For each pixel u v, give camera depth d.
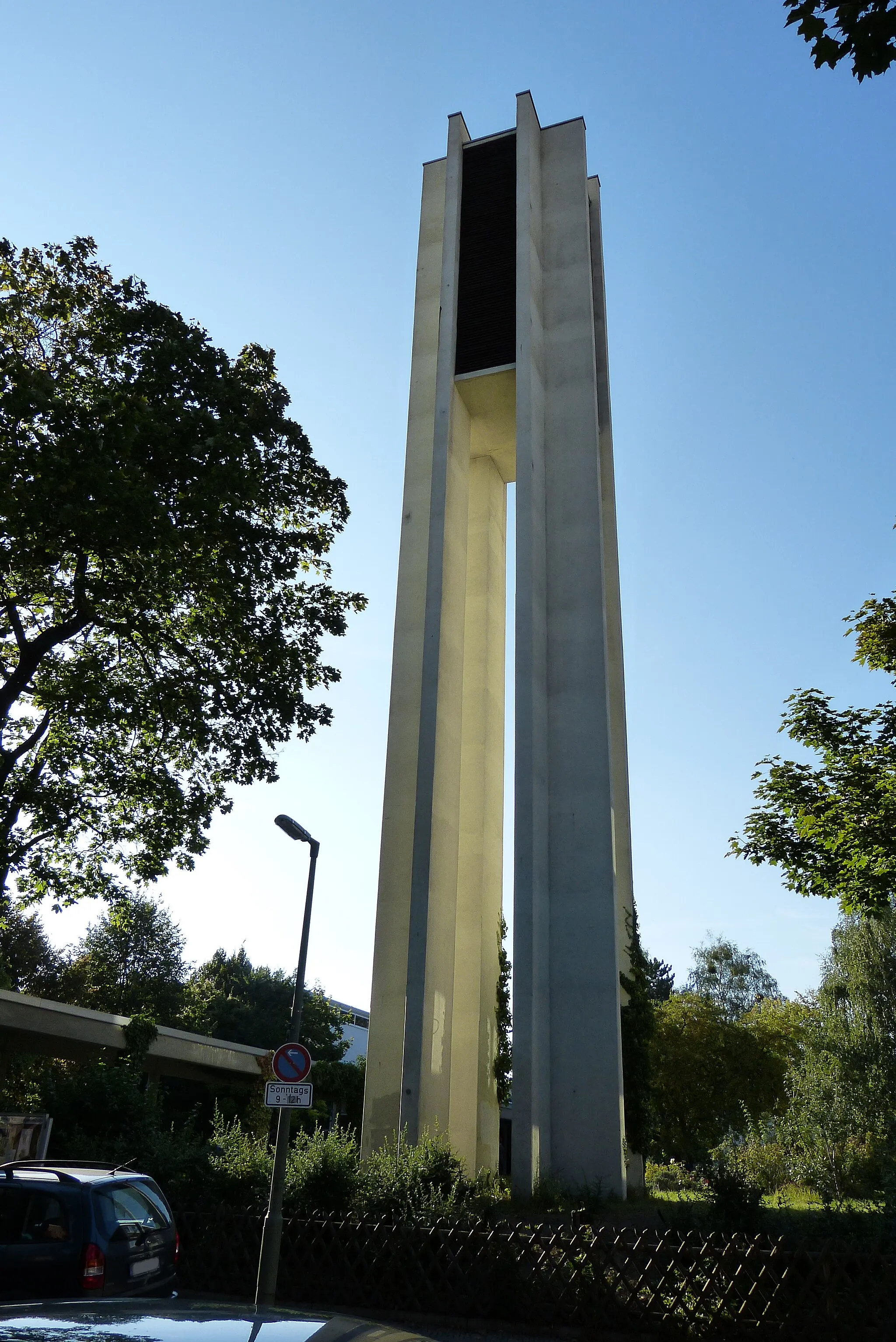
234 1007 48.88
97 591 16.14
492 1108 22.62
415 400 26.88
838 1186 22.64
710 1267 10.00
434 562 22.53
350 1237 11.77
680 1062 33.81
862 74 6.11
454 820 22.17
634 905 23.62
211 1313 2.88
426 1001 19.30
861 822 17.03
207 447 15.99
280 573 18.48
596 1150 18.19
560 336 25.47
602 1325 10.23
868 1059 28.45
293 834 12.96
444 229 26.84
